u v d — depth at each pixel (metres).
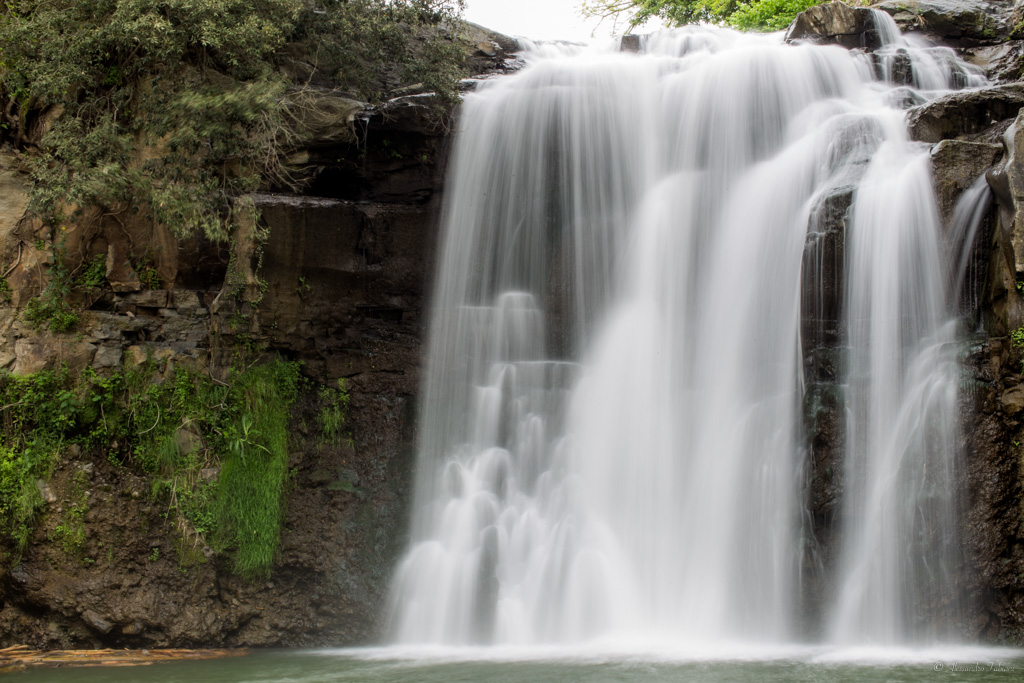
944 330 13.39
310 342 16.28
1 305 15.39
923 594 12.59
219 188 15.73
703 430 14.34
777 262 14.49
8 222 15.58
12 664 12.23
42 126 16.39
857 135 14.75
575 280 16.28
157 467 14.65
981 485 12.76
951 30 20.59
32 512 13.73
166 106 15.32
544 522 14.76
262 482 14.92
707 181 15.98
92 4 15.92
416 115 16.25
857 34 19.38
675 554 13.92
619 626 13.78
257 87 15.42
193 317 15.91
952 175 13.46
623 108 16.84
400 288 16.75
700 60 16.97
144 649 13.55
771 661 11.29
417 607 14.59
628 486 14.56
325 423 15.98
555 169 16.88
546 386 15.57
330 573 14.77
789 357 13.91
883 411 13.23
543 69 17.61
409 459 15.84
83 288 15.59
